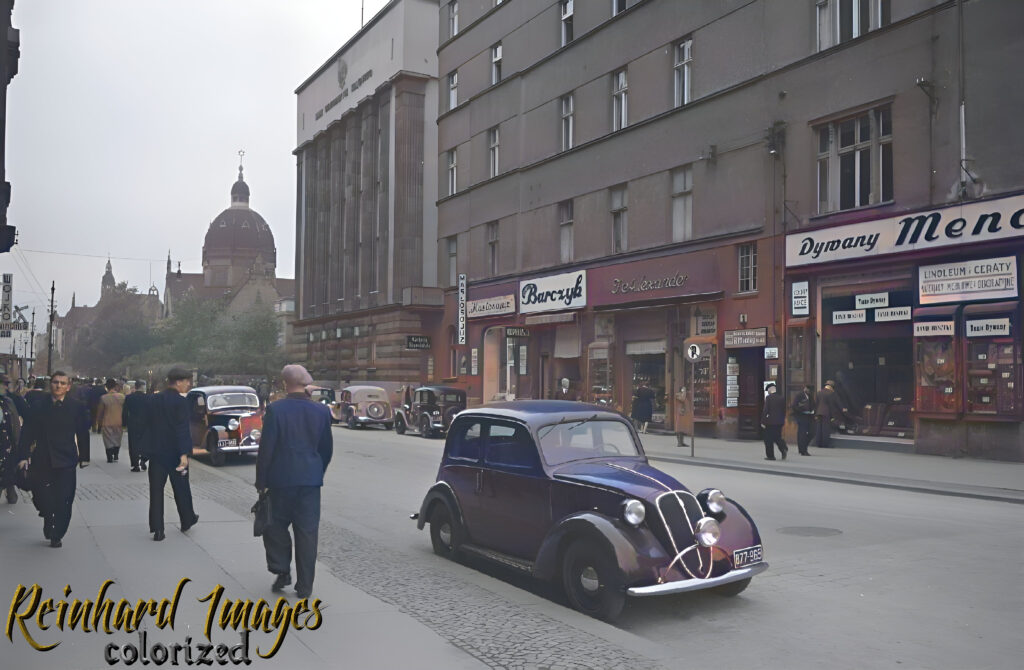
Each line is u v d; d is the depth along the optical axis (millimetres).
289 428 6293
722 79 23188
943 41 17688
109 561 7488
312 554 6316
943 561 8258
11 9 19984
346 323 47812
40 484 8078
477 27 35750
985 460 16688
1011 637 5902
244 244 137375
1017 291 16203
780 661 5395
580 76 29047
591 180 28391
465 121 36625
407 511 11289
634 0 26922
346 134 50375
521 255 32281
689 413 20562
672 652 5270
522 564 7102
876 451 18938
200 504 11312
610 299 27094
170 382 8875
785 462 16984
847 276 19703
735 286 22562
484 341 34531
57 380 8117
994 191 16609
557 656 5008
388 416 31344
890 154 19031
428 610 6082
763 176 21797
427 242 42688
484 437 7871
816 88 20438
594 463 7191
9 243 19000
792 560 8289
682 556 6191
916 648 5660
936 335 17469
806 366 20469
